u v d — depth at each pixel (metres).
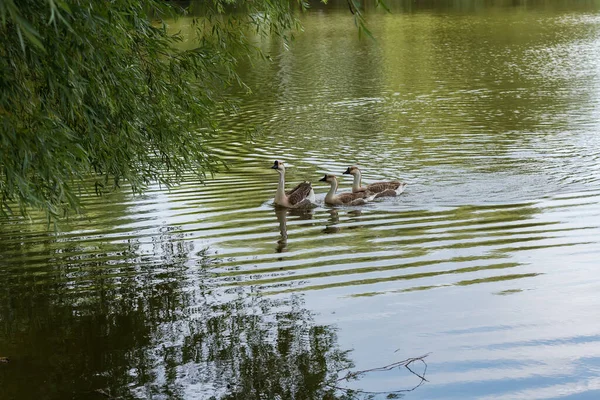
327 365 10.48
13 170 9.98
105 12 10.55
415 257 14.75
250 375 10.25
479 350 10.83
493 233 16.09
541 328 11.42
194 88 13.84
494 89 36.72
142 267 14.59
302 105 34.31
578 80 38.28
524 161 22.84
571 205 17.95
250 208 18.97
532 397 9.56
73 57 10.61
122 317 12.26
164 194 20.31
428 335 11.33
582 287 12.92
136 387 9.97
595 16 67.69
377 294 12.90
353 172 20.06
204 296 13.04
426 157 24.06
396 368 10.38
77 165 11.09
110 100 11.25
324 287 13.30
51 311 12.55
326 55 50.47
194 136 13.79
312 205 19.25
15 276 14.28
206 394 9.75
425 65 45.34
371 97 35.88
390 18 71.62
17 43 9.99
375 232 16.62
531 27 61.81
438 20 68.75
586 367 10.25
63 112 11.52
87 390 9.91
